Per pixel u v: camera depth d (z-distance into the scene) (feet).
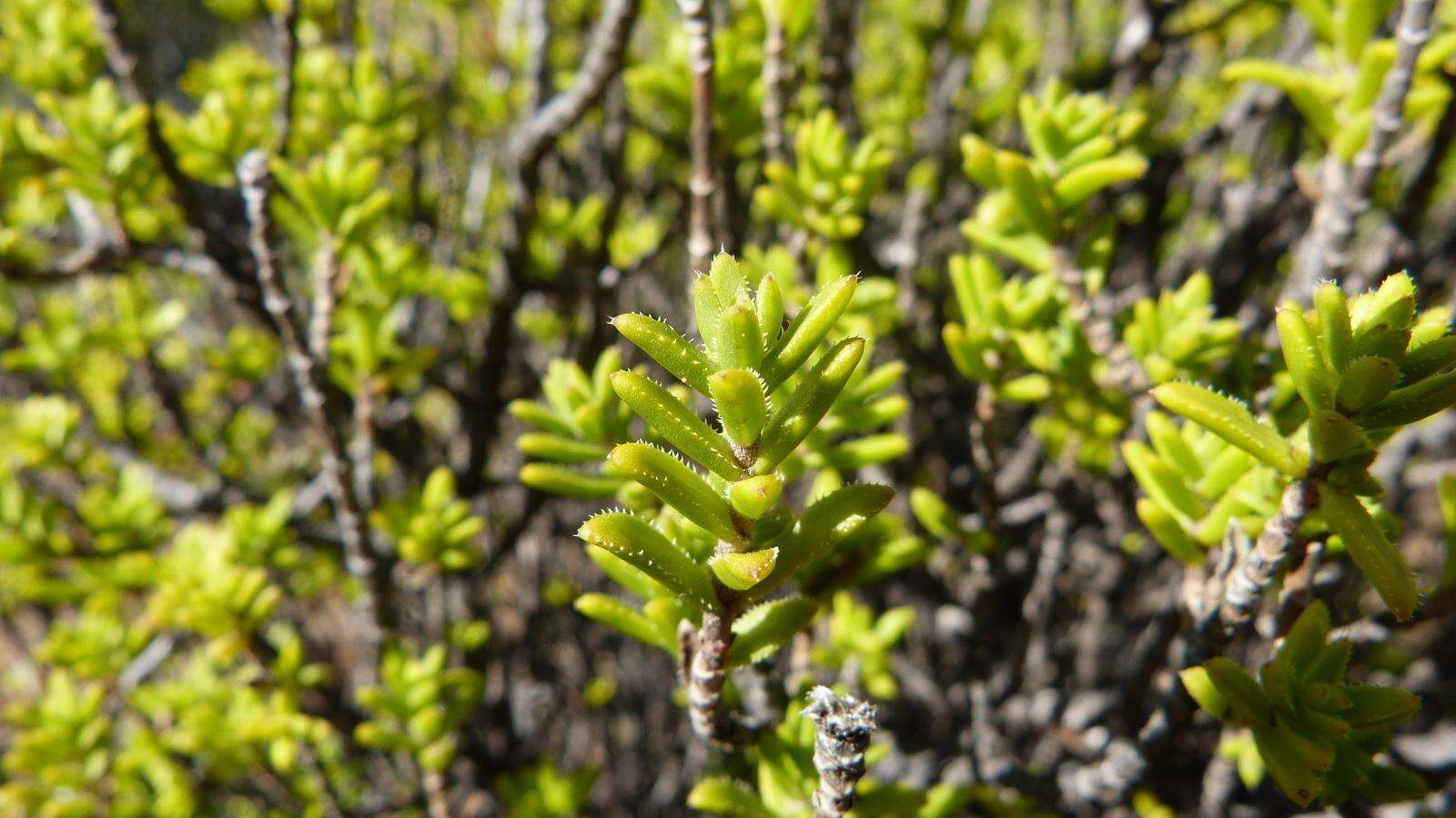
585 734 1.22
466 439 0.95
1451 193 1.02
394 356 0.63
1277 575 0.37
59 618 1.23
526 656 1.13
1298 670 0.33
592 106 0.64
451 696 0.70
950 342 0.47
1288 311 0.29
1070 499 0.68
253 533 0.72
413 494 0.80
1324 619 0.33
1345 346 0.29
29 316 1.13
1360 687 0.33
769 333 0.29
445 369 0.96
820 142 0.51
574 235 0.81
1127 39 0.81
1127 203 0.91
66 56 0.70
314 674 0.62
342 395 0.85
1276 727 0.33
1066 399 0.54
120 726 1.02
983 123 0.91
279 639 1.09
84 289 1.07
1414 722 0.71
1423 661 0.75
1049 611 0.73
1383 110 0.43
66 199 0.73
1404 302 0.30
